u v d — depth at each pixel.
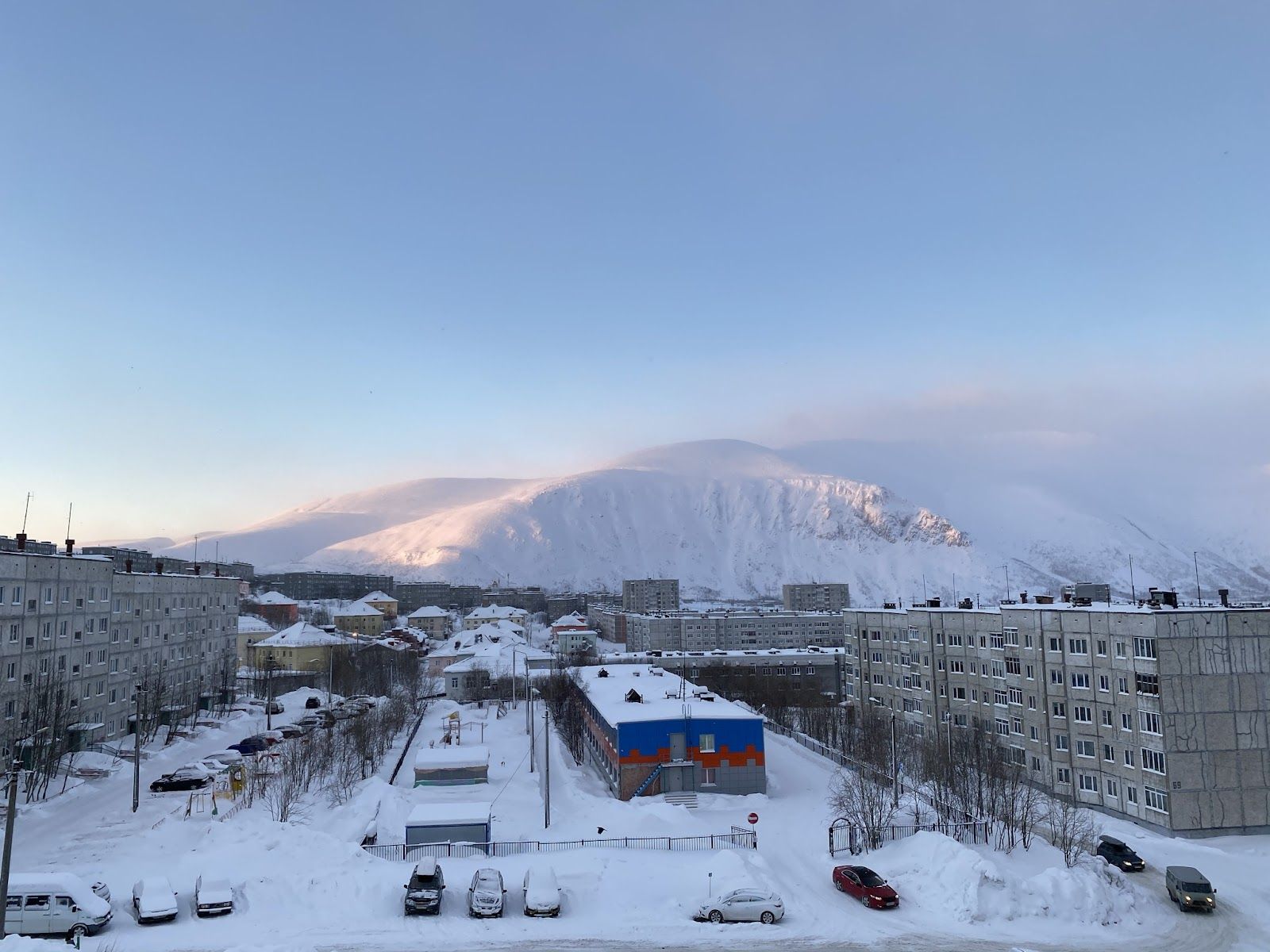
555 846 61.22
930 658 111.31
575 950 43.66
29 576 89.69
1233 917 50.78
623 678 128.38
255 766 90.44
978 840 60.06
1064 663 84.94
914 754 89.38
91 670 102.81
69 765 86.19
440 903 48.62
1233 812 70.69
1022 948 44.62
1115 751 77.75
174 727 113.56
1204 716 71.88
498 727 132.88
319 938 44.53
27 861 57.97
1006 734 94.62
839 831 65.56
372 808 73.31
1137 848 66.25
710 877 52.16
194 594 137.12
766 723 135.38
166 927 45.47
